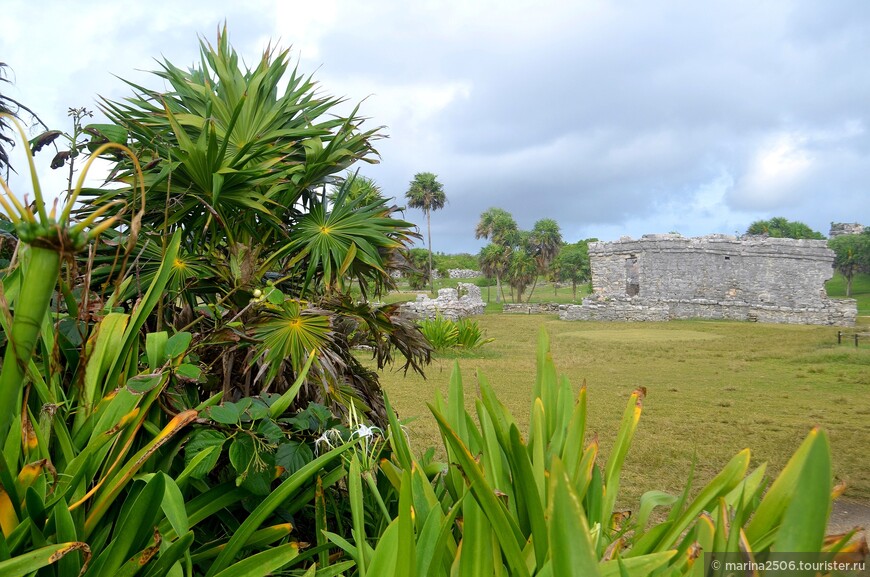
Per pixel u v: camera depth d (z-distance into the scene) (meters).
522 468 1.64
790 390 11.45
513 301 63.78
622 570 1.36
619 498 5.20
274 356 2.96
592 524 1.95
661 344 20.81
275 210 3.84
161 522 2.08
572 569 1.10
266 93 3.93
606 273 46.84
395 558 1.59
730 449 6.87
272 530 2.22
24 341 1.24
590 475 2.00
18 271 2.21
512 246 65.56
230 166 3.39
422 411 8.66
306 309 3.20
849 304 41.28
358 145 3.96
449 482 2.36
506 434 2.28
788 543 1.08
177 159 3.34
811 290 44.34
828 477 1.07
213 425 2.32
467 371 13.58
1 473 1.62
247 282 3.14
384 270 4.03
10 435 1.78
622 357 16.94
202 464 2.16
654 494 2.43
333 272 3.85
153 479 1.69
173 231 3.58
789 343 21.00
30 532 1.69
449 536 1.99
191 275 3.27
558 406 2.39
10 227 2.68
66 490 1.73
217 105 3.80
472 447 2.43
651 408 9.47
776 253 44.53
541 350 2.50
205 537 2.44
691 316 40.94
